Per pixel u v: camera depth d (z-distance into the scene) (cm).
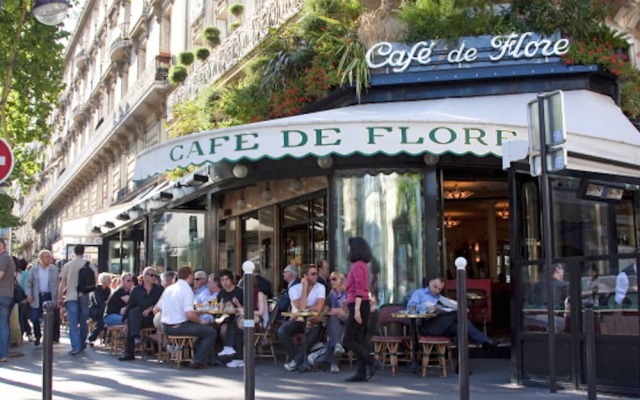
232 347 1034
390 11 1254
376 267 1088
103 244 2512
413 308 930
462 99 1152
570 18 1173
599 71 1155
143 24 3119
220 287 1148
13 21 1666
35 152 2389
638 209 1008
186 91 2045
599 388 720
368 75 1173
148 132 2919
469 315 1272
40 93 1870
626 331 709
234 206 1606
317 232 1245
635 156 903
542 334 786
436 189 1090
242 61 1642
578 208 980
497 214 1544
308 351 972
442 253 1093
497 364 1023
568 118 1024
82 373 956
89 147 3816
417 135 930
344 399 723
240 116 1336
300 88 1262
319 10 1298
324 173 1141
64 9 975
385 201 1100
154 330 1138
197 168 1460
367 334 1000
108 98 3788
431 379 865
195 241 1706
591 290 741
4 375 945
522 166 840
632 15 1434
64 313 1928
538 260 792
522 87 1159
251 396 549
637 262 704
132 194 2973
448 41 1165
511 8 1207
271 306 1220
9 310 1109
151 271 1159
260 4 1841
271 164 1230
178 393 775
